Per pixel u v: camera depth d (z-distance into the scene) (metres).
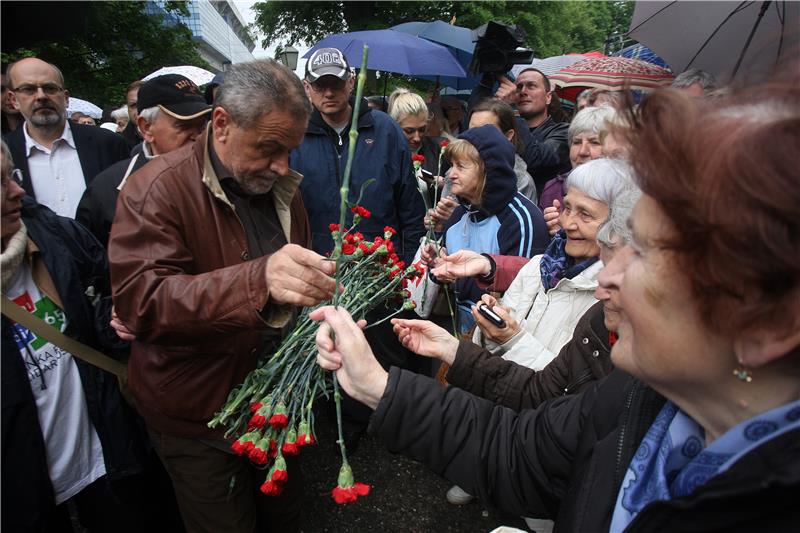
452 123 4.66
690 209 0.42
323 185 2.38
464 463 0.89
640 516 0.52
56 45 8.80
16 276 1.28
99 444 1.48
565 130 3.26
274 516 1.64
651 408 0.65
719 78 0.56
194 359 1.27
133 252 1.16
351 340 0.91
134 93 3.56
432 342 1.28
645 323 0.50
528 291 1.67
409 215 2.60
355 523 2.03
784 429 0.44
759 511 0.44
